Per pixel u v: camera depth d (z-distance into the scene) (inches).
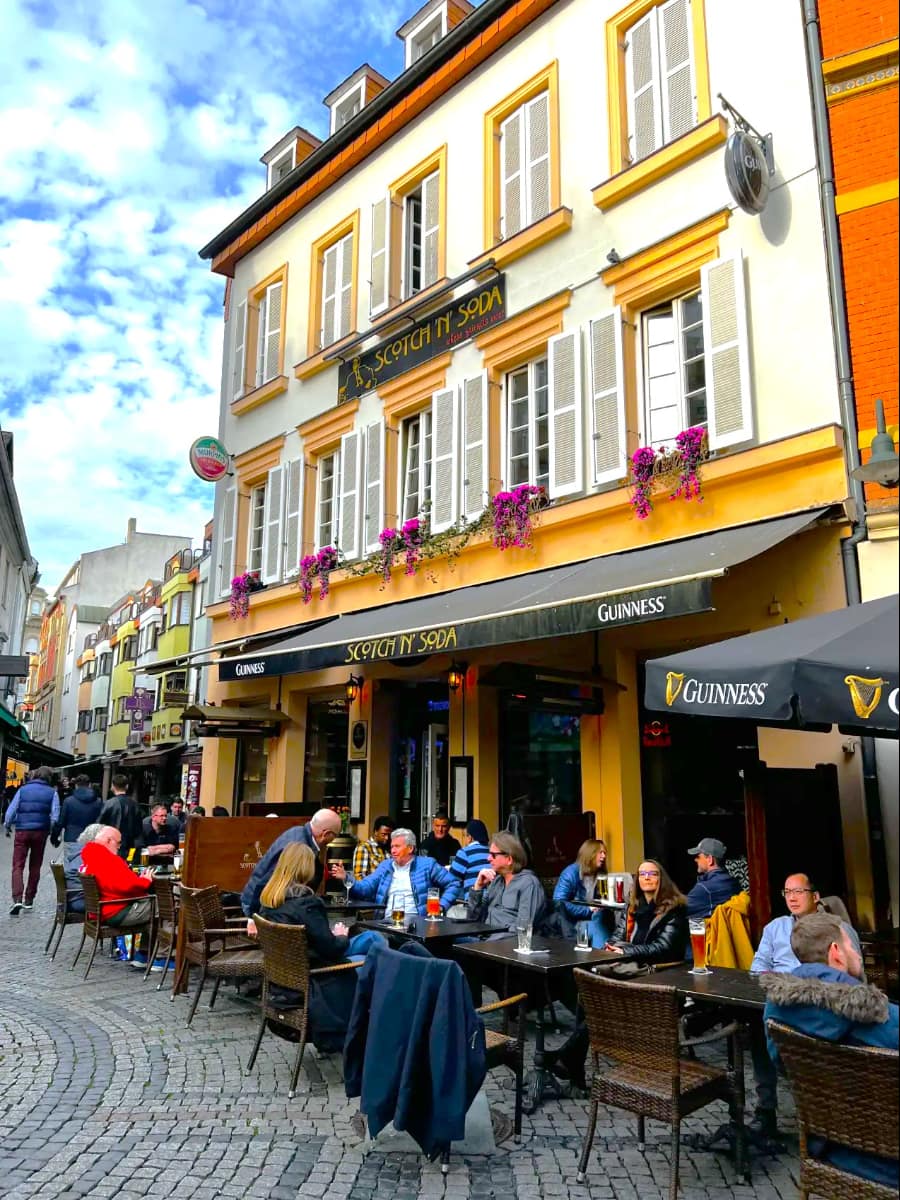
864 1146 127.3
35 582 1893.5
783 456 328.5
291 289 631.8
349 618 496.4
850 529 310.8
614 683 386.9
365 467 533.0
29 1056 244.1
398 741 535.2
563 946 233.3
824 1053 130.7
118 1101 209.9
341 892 341.1
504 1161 179.2
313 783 585.6
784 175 348.5
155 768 1441.9
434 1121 168.4
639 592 287.3
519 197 466.3
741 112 368.5
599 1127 197.3
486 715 454.9
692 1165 176.9
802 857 270.7
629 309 405.1
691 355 386.6
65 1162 175.5
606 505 388.8
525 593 364.8
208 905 284.7
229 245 697.0
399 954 183.6
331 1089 219.1
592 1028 175.8
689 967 215.8
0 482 1142.3
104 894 343.9
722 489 351.3
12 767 2001.7
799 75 349.4
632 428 394.6
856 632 183.3
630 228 405.7
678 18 401.7
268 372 642.8
